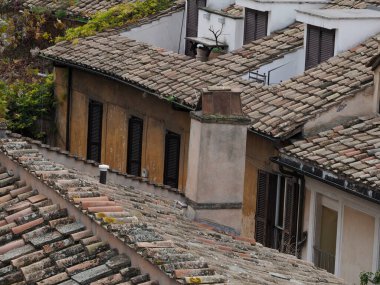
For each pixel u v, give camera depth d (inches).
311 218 1268.5
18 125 1750.7
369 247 1186.6
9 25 1870.1
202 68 1530.5
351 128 1288.1
